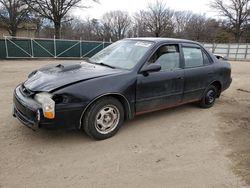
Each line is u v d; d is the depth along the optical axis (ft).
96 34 191.01
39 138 12.26
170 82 14.73
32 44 63.41
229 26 149.48
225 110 18.60
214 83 18.58
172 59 15.19
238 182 9.54
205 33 170.50
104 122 12.34
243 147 12.50
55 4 99.45
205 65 17.43
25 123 11.46
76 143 11.97
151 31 149.07
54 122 10.76
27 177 9.25
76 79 11.61
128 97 12.82
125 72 12.91
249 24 143.74
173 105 15.66
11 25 105.81
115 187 8.93
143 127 14.37
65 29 148.66
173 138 13.17
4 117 14.80
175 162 10.79
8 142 11.74
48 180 9.15
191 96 16.65
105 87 11.85
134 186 9.04
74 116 11.16
